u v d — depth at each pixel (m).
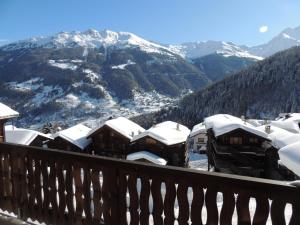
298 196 2.59
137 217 3.56
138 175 3.52
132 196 3.58
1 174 4.93
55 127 46.66
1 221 4.77
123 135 31.77
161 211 3.39
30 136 30.42
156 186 3.39
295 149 7.52
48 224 4.43
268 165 26.33
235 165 27.17
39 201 4.52
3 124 20.52
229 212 2.95
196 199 3.14
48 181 4.37
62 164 4.20
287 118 38.22
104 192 3.79
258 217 2.80
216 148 27.81
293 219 2.63
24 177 4.65
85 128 37.47
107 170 3.75
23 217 4.73
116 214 3.72
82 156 3.94
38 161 4.46
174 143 30.28
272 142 24.66
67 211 4.28
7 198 4.89
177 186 3.28
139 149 31.09
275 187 2.69
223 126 28.09
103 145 32.84
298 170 6.78
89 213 3.98
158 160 28.30
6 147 4.80
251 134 27.09
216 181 2.99
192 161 38.16
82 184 4.02
